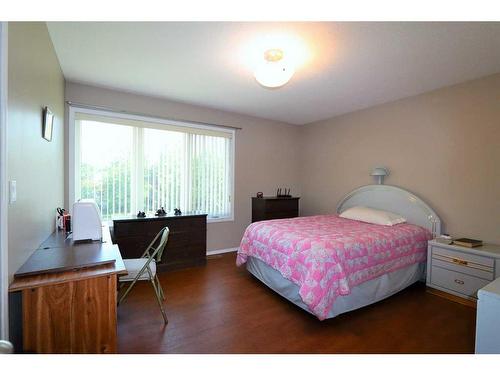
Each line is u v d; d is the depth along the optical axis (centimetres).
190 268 350
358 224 316
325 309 197
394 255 256
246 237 310
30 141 149
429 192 315
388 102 360
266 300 257
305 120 473
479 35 190
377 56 225
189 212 382
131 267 229
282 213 439
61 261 147
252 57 231
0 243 111
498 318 118
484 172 271
